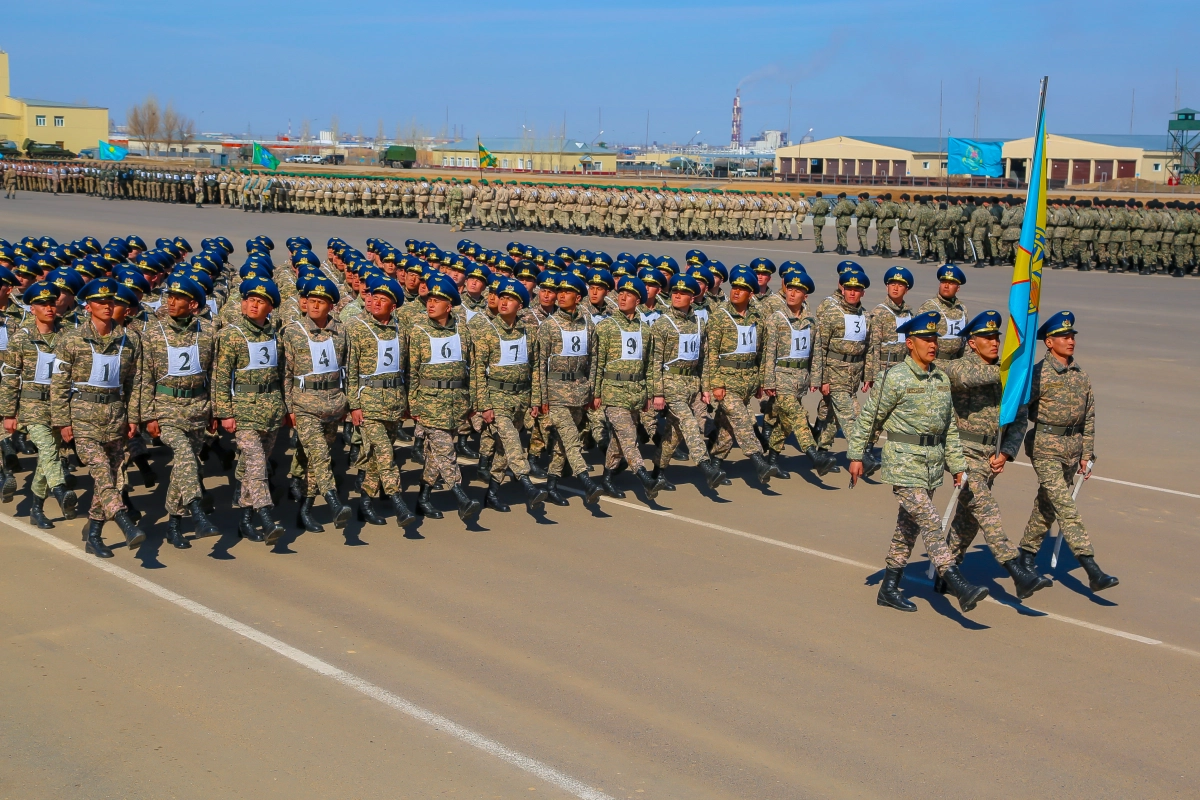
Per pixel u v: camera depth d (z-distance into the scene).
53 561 8.86
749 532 10.09
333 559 9.11
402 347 9.81
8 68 110.69
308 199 51.50
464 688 6.73
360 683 6.77
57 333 9.56
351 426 13.07
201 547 9.34
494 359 10.08
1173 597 8.66
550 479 10.98
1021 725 6.44
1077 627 8.01
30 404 9.45
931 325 7.84
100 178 63.25
